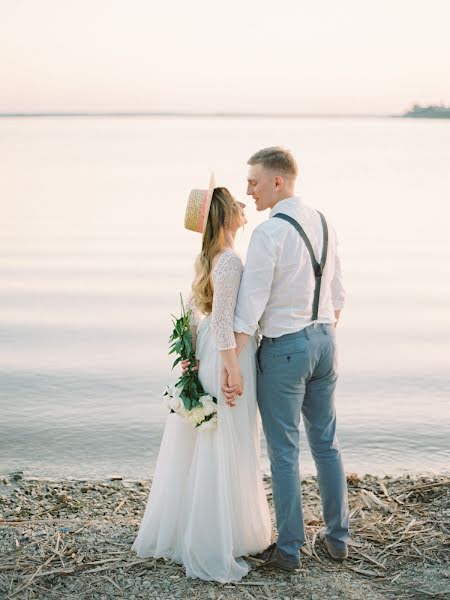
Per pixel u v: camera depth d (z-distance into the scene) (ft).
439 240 59.52
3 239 58.34
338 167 151.53
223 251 12.33
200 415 12.27
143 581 12.06
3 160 169.17
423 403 25.03
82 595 11.60
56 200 86.79
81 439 22.08
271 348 12.26
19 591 11.65
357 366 28.78
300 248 12.04
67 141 281.95
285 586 11.94
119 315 35.65
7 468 20.18
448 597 11.40
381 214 75.82
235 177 121.29
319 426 12.85
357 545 13.32
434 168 150.20
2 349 30.35
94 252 52.70
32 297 39.17
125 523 14.52
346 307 37.88
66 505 17.24
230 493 12.47
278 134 386.32
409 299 39.45
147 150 216.13
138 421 23.38
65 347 30.66
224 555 12.17
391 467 20.42
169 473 12.85
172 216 72.79
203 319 13.01
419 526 13.98
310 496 17.30
